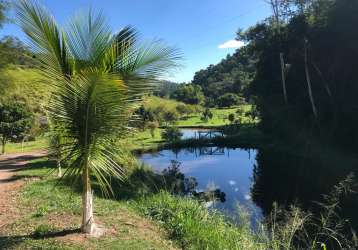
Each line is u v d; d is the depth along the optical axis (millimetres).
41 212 6109
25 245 4379
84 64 4547
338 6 20781
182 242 5328
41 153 18703
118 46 4574
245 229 5715
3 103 20516
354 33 20000
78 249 4367
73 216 5906
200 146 30531
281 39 29891
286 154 23547
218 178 16250
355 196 8461
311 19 24734
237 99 76125
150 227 5867
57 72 4453
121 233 5246
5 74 13320
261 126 32562
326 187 13312
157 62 4641
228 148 29406
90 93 4270
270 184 14492
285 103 28078
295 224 5062
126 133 4746
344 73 21703
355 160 18234
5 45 12906
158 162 21953
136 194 8297
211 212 7516
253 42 33844
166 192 8266
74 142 4676
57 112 4488
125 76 4582
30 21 4258
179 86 90312
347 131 20922
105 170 4805
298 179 15328
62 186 8453
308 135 24031
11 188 8781
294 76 27172
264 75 32469
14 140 25547
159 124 45031
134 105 4707
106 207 6875
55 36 4383
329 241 5859
